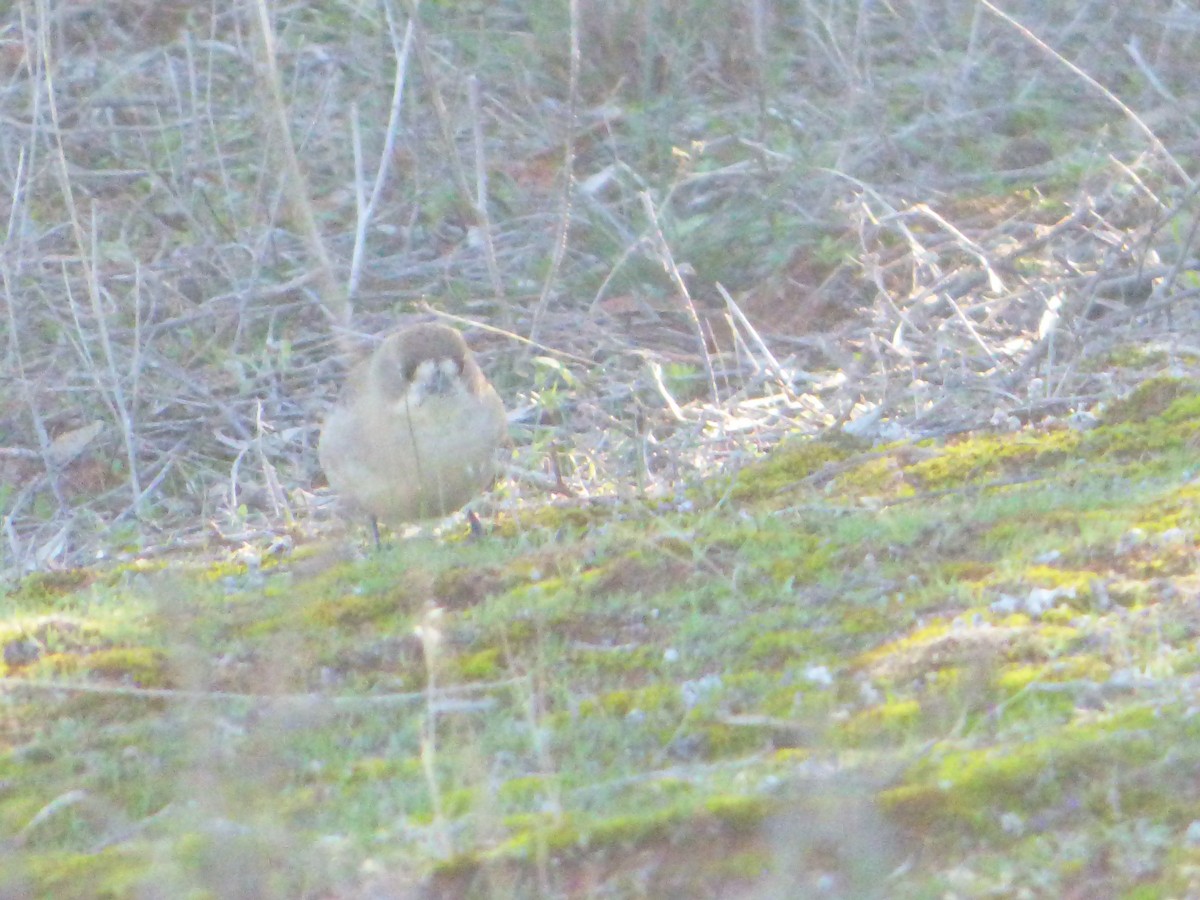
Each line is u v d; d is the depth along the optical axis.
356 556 10.45
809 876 5.91
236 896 5.98
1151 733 6.59
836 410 12.08
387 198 17.59
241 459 13.54
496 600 8.98
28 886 6.50
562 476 11.85
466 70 18.73
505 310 13.89
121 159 18.06
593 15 19.00
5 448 14.46
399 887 6.22
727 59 18.81
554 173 17.66
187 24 19.23
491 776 7.00
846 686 7.52
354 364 10.35
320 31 19.69
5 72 19.17
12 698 8.21
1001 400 11.80
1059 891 5.91
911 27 19.11
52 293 15.85
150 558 11.22
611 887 6.16
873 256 14.44
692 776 6.84
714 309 15.55
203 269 16.20
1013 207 16.25
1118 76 18.08
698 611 8.53
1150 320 13.18
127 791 7.26
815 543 9.26
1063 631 7.68
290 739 7.48
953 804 6.36
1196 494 9.19
